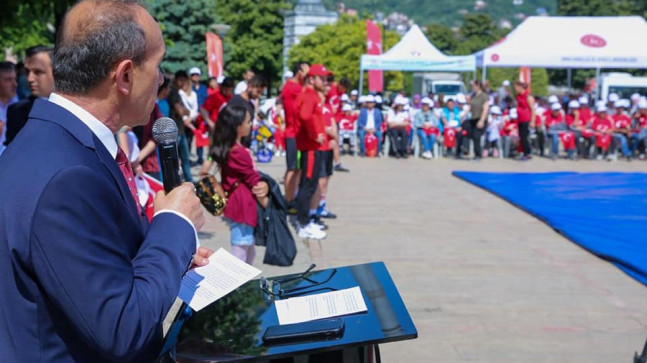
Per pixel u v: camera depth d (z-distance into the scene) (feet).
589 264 22.85
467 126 54.24
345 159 53.01
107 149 5.65
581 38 60.23
